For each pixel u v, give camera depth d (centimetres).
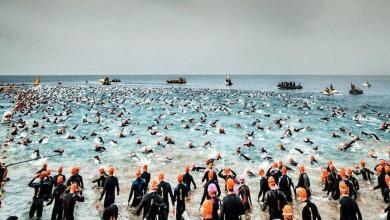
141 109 4578
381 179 1188
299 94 8194
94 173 1541
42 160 1788
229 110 4503
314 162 1842
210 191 759
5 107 4503
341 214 769
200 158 1920
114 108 4388
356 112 4481
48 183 1004
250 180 1480
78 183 1061
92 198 1170
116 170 1611
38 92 7375
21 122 2981
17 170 1566
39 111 4084
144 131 2852
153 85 13662
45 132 2666
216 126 3141
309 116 3997
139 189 1056
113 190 1022
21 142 2242
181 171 1617
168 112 4206
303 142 2439
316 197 1224
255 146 2283
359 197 1226
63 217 859
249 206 1019
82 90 8569
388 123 3356
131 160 1831
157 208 799
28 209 1054
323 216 1030
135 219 972
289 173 1605
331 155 2036
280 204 815
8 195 1195
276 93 8394
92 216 1002
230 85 13388
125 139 2478
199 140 2483
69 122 3250
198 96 7138
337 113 4228
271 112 4384
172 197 905
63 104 5012
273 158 1941
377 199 1203
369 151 2144
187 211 1055
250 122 3450
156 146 2236
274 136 2688
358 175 1525
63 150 1972
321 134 2788
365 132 2808
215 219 731
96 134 2592
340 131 2936
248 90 9944
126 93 7762
